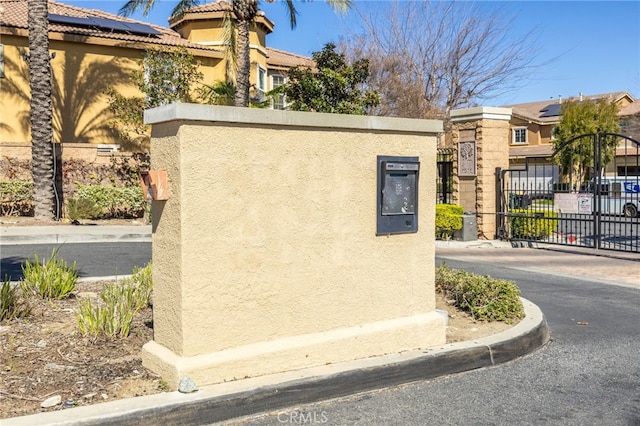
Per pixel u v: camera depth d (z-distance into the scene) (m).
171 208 4.37
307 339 4.80
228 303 4.45
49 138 16.12
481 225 15.79
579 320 7.48
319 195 4.91
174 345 4.38
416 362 5.07
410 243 5.50
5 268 9.46
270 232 4.65
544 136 44.91
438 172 17.84
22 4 21.77
